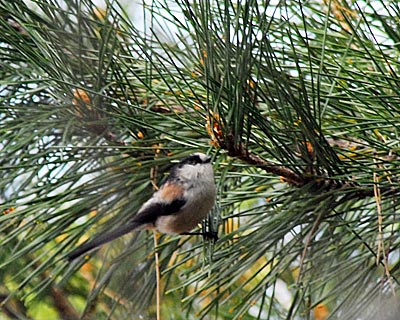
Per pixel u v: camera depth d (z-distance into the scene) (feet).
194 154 25.23
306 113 20.67
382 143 23.35
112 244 27.68
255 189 25.27
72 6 22.08
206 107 22.24
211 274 24.57
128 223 25.27
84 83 22.50
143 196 26.21
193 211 24.99
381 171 21.63
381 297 22.34
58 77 22.34
